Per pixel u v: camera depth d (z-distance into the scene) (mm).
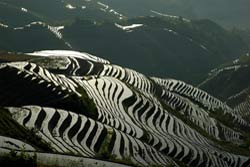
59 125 98188
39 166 57156
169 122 140625
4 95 104688
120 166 70875
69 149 85250
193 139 137750
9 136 75562
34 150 68438
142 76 190875
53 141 87812
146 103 145500
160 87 193250
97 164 67500
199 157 119500
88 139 97750
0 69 110438
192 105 192250
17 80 110375
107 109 128250
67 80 136750
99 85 147500
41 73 127312
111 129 106688
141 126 126438
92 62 188500
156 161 100000
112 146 98562
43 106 108562
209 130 174125
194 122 173375
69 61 180250
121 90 148000
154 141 118312
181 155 116625
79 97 119625
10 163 52406
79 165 65625
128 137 107125
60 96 113562
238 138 181875
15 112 97688
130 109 137625
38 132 90000
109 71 180750
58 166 61250
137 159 96062
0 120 83688
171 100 185250
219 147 143250
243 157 139000
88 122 105250
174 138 128625
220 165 122062
